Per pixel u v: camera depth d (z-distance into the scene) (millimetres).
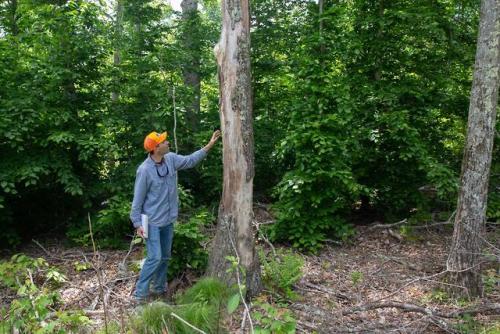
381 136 7961
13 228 6934
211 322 4023
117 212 6500
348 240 7215
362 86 7887
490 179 8430
